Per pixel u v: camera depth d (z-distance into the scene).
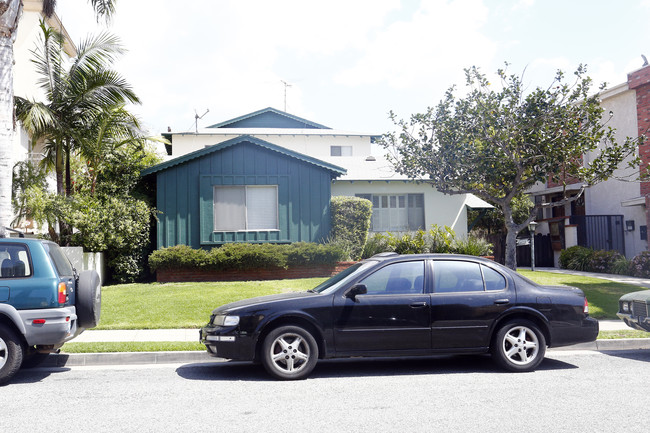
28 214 15.46
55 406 6.02
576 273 20.20
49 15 14.99
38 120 15.02
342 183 21.19
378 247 19.33
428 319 7.59
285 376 7.32
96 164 17.28
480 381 7.18
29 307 7.20
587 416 5.49
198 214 18.41
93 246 16.39
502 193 15.01
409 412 5.69
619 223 23.34
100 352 8.78
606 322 11.73
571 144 13.20
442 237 19.02
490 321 7.71
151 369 8.22
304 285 15.41
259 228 18.70
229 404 6.07
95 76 15.91
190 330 10.88
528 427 5.15
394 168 15.93
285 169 18.91
